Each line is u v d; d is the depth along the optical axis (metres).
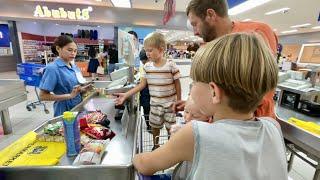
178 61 6.62
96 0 8.17
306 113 2.04
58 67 1.91
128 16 8.99
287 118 1.91
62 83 1.92
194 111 0.65
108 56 7.91
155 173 0.71
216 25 1.38
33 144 1.00
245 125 0.56
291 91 2.20
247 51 0.52
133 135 1.17
